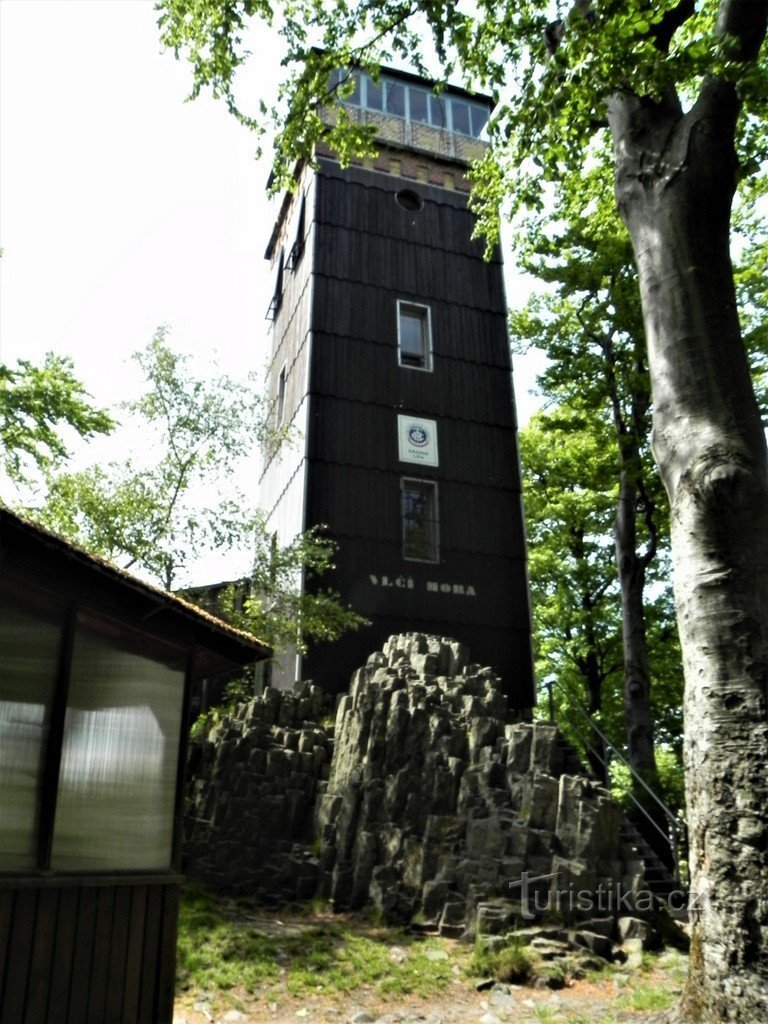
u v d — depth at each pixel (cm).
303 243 2589
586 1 958
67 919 605
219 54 1107
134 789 677
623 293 2055
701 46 800
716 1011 634
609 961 1031
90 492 1816
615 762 2783
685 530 755
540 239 2111
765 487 749
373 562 2170
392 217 2580
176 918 680
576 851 1162
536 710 2264
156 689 716
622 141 927
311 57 1118
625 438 2111
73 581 648
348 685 2020
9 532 594
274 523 2386
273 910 1234
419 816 1287
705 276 825
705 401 780
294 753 1525
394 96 2722
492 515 2339
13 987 562
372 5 1084
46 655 629
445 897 1151
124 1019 621
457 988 935
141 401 1944
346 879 1264
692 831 704
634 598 2109
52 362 1955
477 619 2211
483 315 2570
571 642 2767
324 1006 870
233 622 1858
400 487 2275
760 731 672
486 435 2425
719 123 848
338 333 2372
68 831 620
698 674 717
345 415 2291
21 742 602
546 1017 830
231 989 899
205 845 1391
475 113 2805
